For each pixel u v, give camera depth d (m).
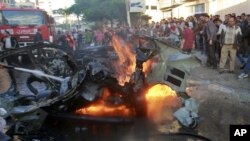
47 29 15.03
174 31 16.98
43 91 5.67
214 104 6.63
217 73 10.12
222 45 10.01
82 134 4.97
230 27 9.82
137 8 21.23
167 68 6.10
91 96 5.15
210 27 11.34
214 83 8.55
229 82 8.66
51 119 5.11
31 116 4.88
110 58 6.27
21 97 5.60
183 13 30.33
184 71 6.20
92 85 5.12
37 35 14.61
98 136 4.91
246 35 10.73
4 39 14.33
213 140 4.68
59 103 5.02
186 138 4.76
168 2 34.44
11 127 4.84
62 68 5.90
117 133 5.01
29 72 5.60
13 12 14.64
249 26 10.86
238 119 5.61
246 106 6.41
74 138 4.85
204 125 5.35
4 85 8.64
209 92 7.68
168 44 6.13
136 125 5.30
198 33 15.30
